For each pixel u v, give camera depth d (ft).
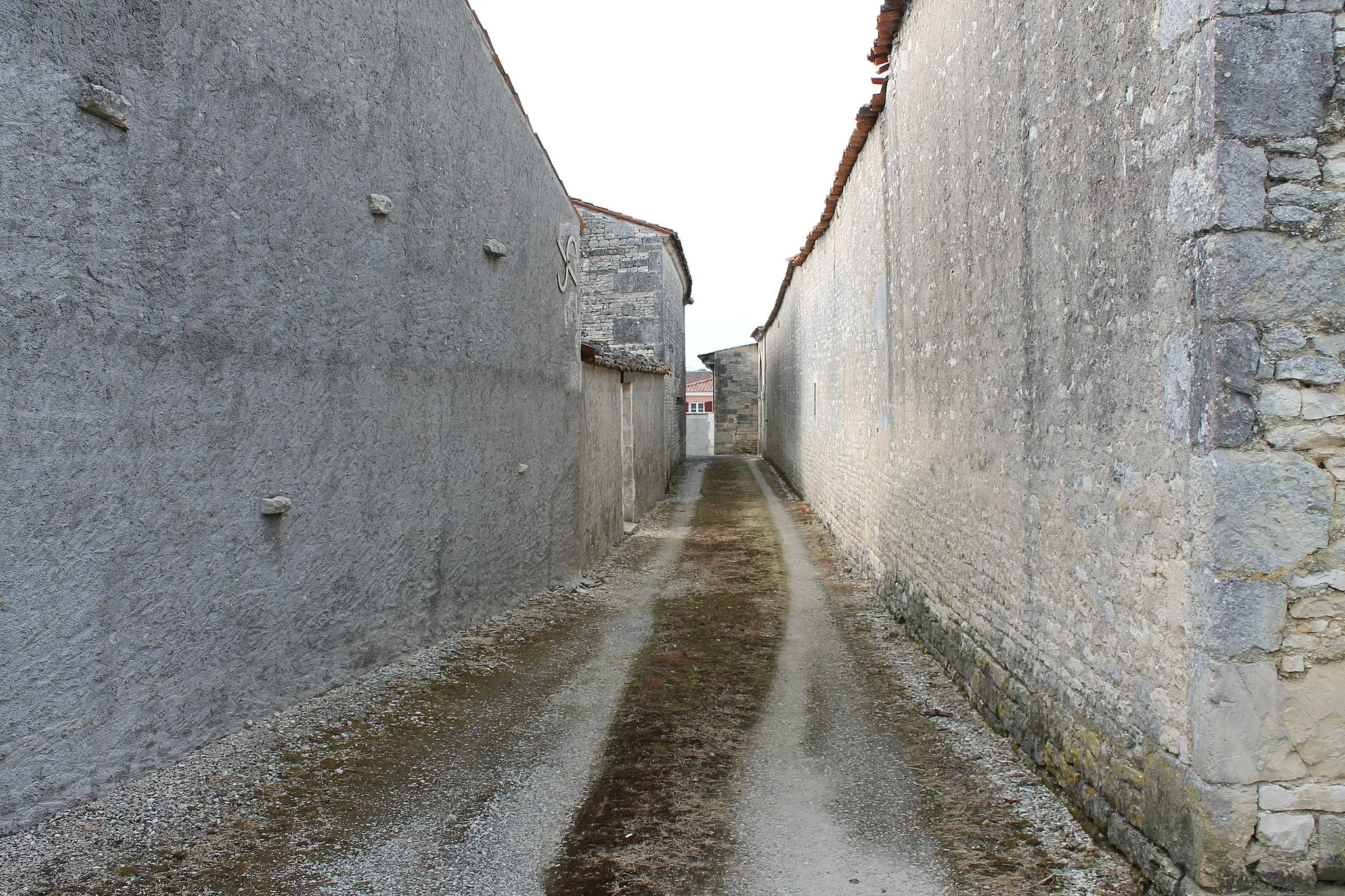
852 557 34.71
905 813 12.78
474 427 22.85
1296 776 9.26
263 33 14.58
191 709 13.51
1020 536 15.12
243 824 11.75
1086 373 12.39
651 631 23.75
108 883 10.10
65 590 11.31
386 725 15.66
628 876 10.97
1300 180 9.20
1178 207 9.91
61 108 11.02
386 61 18.20
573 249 31.12
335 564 17.04
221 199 13.78
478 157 22.71
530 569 26.76
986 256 16.96
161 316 12.69
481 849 11.53
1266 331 9.21
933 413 21.40
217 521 13.96
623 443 42.86
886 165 27.78
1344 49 9.21
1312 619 9.21
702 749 15.29
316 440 16.34
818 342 49.37
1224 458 9.23
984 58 16.98
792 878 10.95
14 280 10.51
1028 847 11.66
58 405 11.12
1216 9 9.22
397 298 18.89
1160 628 10.37
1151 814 10.43
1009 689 15.53
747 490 63.93
